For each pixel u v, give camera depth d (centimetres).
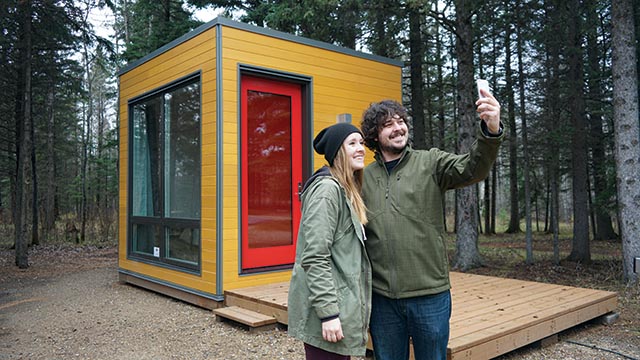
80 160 2261
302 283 187
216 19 525
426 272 199
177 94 613
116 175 1775
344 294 182
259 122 563
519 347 370
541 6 900
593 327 465
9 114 1277
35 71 1148
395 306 202
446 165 199
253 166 554
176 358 377
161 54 643
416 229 199
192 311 539
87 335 452
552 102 962
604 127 1203
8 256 1131
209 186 530
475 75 1351
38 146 1622
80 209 1919
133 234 727
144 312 544
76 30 1059
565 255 1147
